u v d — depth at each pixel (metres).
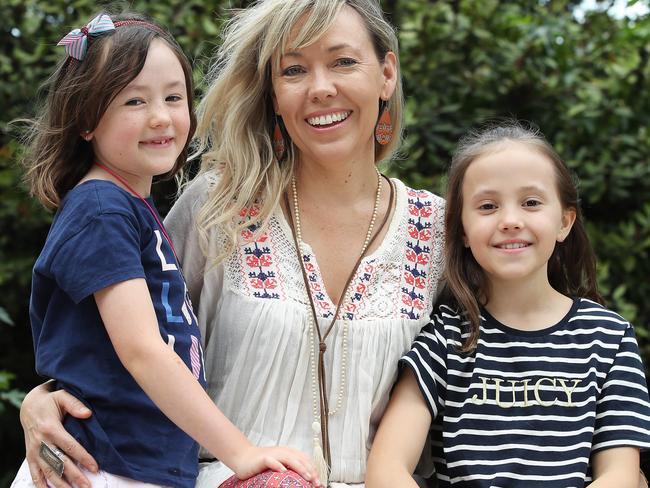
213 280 2.51
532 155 2.44
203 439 2.03
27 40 4.30
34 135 2.36
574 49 4.36
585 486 2.33
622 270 4.09
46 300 2.21
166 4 4.11
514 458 2.31
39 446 2.12
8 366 4.35
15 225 4.19
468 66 4.29
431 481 2.63
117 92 2.15
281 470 2.00
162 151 2.21
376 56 2.52
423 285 2.55
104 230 2.08
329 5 2.39
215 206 2.50
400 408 2.40
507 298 2.48
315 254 2.53
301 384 2.42
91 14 4.15
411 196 2.64
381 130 2.69
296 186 2.60
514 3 4.64
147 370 2.03
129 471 2.08
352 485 2.39
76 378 2.12
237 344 2.43
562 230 2.54
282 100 2.46
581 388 2.36
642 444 2.31
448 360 2.43
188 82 2.35
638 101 4.19
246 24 2.53
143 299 2.07
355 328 2.44
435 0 4.44
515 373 2.39
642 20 4.18
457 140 4.22
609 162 4.11
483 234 2.42
